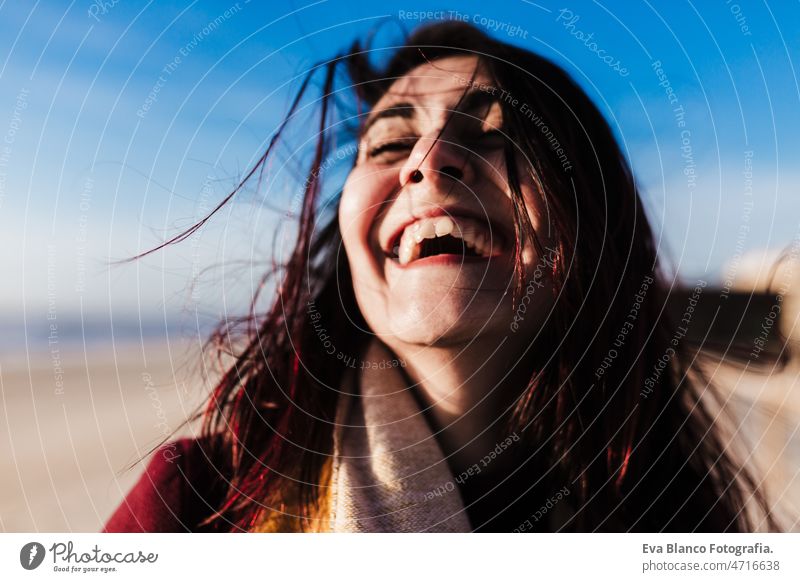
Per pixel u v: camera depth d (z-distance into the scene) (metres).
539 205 0.80
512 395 0.85
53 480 2.23
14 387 3.47
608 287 0.88
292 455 0.87
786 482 1.17
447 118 0.81
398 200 0.79
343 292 0.91
